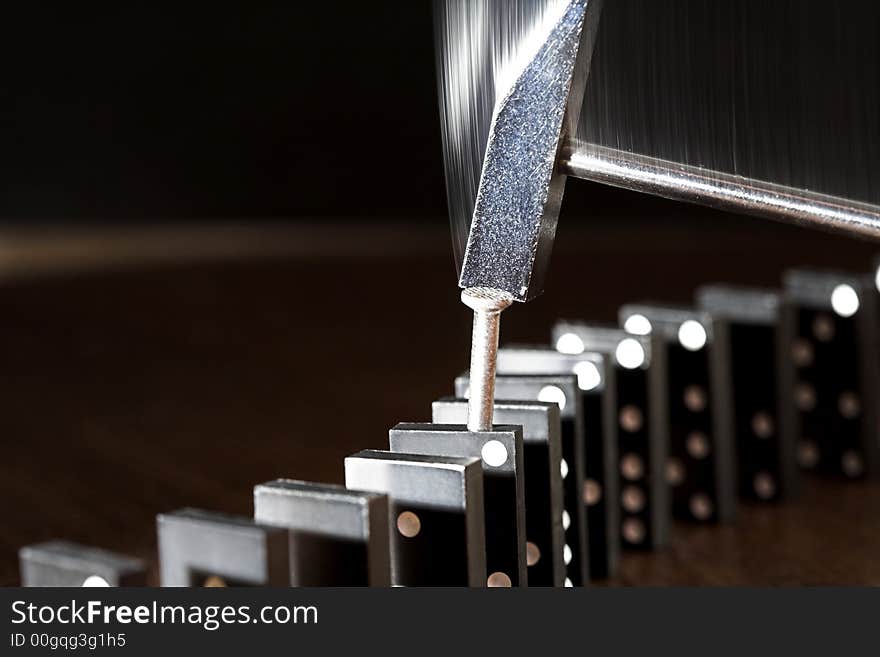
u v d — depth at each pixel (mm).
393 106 2209
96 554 433
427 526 426
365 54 2199
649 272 1565
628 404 571
